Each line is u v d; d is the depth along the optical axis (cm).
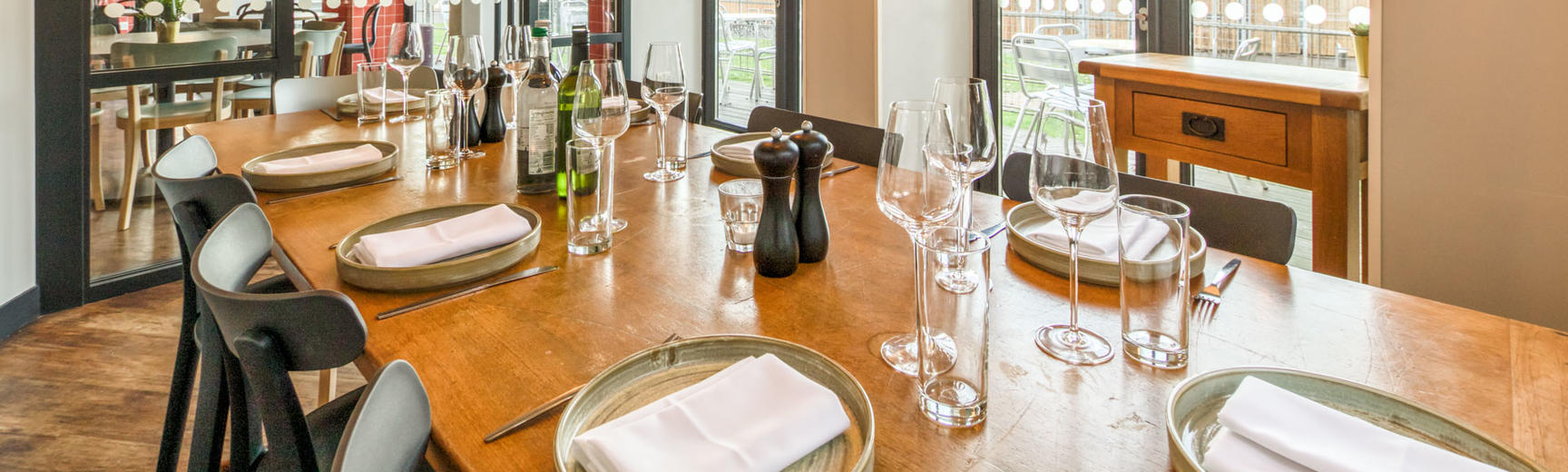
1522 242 184
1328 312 105
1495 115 183
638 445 70
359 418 64
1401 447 67
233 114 338
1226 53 287
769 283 119
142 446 212
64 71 292
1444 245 197
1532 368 89
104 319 297
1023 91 361
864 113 364
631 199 167
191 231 148
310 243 137
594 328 103
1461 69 186
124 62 307
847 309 109
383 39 439
